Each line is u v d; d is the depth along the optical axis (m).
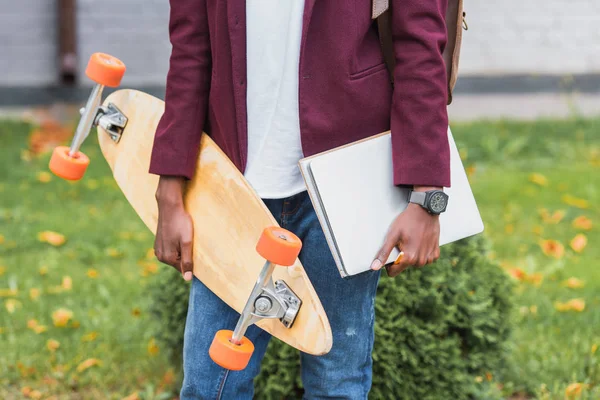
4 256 5.74
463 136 8.70
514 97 10.38
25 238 6.05
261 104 2.21
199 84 2.31
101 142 2.54
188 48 2.31
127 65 10.29
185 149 2.30
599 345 3.97
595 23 10.68
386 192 2.14
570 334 4.26
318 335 2.11
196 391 2.32
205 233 2.30
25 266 5.51
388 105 2.20
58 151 2.42
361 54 2.16
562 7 10.63
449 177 2.11
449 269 3.48
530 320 4.40
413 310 3.40
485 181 7.41
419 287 3.38
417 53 2.09
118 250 5.84
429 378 3.37
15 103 9.98
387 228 2.13
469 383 3.50
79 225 6.35
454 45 2.24
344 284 2.26
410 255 2.10
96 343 4.31
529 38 10.66
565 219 6.41
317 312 2.12
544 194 7.00
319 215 2.10
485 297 3.55
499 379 3.76
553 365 3.89
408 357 3.33
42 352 4.20
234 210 2.25
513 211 6.55
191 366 2.32
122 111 2.51
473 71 10.66
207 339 2.31
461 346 3.58
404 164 2.10
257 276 2.21
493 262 3.77
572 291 4.89
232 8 2.17
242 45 2.19
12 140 8.60
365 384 2.40
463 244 3.64
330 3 2.11
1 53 10.02
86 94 10.16
